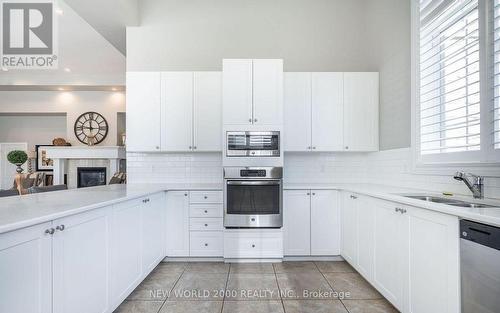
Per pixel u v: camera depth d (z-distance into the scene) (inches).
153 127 135.3
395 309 84.1
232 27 149.7
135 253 92.2
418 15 102.5
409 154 108.7
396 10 118.6
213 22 149.6
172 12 149.6
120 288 81.3
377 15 136.0
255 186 123.0
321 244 126.0
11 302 45.3
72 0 127.1
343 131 135.5
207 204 125.6
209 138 135.4
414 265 69.6
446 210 57.2
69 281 58.8
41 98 314.3
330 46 149.5
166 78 135.7
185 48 149.1
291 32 149.9
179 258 126.8
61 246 56.5
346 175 146.9
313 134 135.0
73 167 279.9
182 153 147.3
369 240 95.1
